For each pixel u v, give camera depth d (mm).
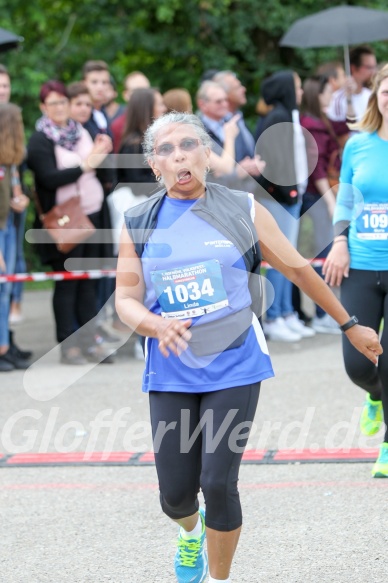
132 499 9234
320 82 14781
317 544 7895
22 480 9891
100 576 7477
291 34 18156
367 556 7598
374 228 9344
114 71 27828
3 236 14422
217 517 6367
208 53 29000
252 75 29984
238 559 7656
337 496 9000
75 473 10070
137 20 29188
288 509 8734
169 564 7664
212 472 6336
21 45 26922
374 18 17734
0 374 14516
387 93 9195
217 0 28656
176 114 6617
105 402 12672
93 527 8539
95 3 28766
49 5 28953
